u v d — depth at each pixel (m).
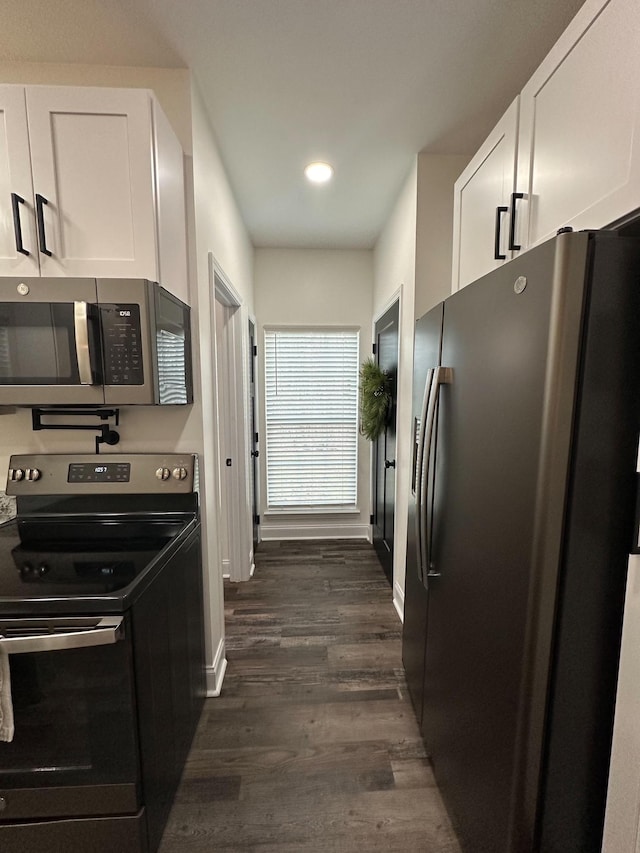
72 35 1.37
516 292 0.90
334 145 2.03
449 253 2.16
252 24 1.33
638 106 0.75
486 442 1.03
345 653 2.12
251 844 1.22
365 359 3.62
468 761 1.12
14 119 1.28
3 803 1.07
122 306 1.28
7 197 1.30
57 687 1.04
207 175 1.80
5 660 0.97
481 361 1.06
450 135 1.96
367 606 2.58
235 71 1.55
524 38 1.40
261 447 3.65
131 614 1.05
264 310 3.53
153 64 1.51
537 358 0.82
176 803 1.34
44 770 1.07
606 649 0.83
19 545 1.39
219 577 1.95
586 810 0.87
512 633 0.91
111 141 1.30
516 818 0.89
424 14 1.30
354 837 1.24
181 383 1.57
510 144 1.23
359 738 1.60
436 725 1.38
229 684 1.89
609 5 0.81
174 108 1.55
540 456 0.81
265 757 1.51
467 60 1.50
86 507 1.62
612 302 0.76
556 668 0.83
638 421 0.79
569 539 0.80
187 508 1.64
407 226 2.31
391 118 1.83
